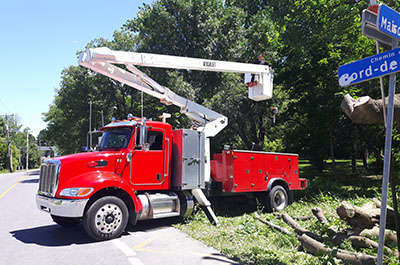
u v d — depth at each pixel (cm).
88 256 551
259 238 649
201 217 841
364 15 368
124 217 674
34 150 10562
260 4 2611
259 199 975
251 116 2227
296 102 1941
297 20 1427
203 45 2186
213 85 2256
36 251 585
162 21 2166
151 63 777
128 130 764
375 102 440
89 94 2873
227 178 891
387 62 349
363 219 576
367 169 2677
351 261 465
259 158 954
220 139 2542
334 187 1466
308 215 855
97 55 709
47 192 680
